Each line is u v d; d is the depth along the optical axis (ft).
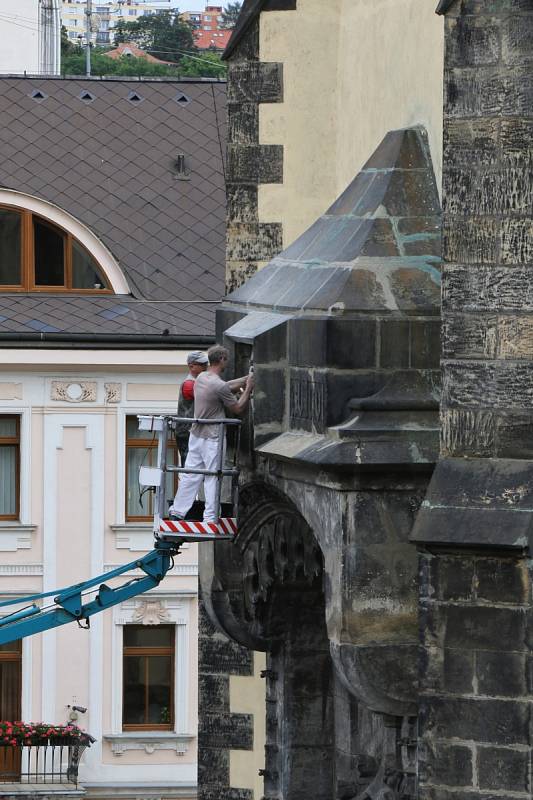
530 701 74.43
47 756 256.11
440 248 86.28
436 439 81.30
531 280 75.25
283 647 104.37
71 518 253.44
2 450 253.03
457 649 75.41
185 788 257.14
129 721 256.93
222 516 96.73
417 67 91.66
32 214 253.03
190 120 269.44
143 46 450.71
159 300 252.83
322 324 82.94
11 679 256.11
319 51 106.93
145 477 96.78
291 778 105.29
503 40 75.36
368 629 81.71
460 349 76.23
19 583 254.27
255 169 107.86
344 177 104.53
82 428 252.01
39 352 247.50
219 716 119.03
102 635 255.29
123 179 261.03
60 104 268.21
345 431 81.20
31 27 333.01
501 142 75.41
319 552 98.37
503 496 75.00
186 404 99.50
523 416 75.41
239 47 107.76
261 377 88.43
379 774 93.66
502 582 74.90
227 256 108.58
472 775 75.20
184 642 254.68
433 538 74.90
